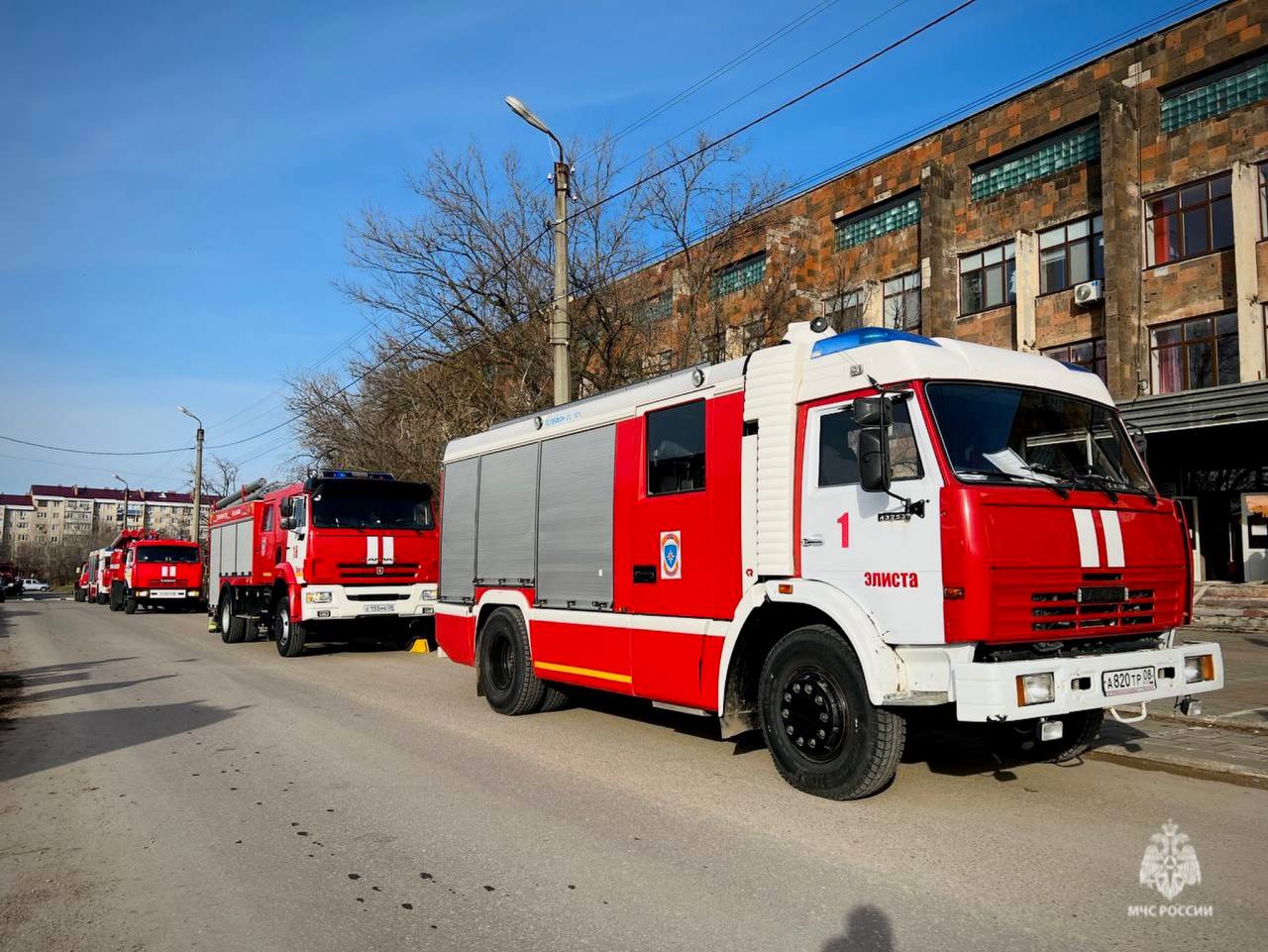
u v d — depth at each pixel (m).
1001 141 23.22
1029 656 5.50
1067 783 6.42
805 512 6.22
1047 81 22.27
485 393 22.31
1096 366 21.34
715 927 4.01
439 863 4.90
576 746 7.81
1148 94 20.44
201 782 6.73
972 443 5.66
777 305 24.00
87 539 107.19
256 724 9.02
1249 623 16.31
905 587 5.50
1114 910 4.14
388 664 14.59
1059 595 5.52
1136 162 20.58
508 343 21.72
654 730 8.52
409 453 22.28
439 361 22.62
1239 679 10.88
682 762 7.19
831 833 5.29
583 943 3.87
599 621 8.05
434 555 16.28
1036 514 5.51
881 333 6.08
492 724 8.85
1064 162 22.11
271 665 14.48
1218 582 19.31
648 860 4.89
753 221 22.56
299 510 15.62
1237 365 19.09
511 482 9.62
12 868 4.91
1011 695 5.04
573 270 21.59
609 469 8.12
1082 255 21.78
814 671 6.02
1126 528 5.95
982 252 23.88
